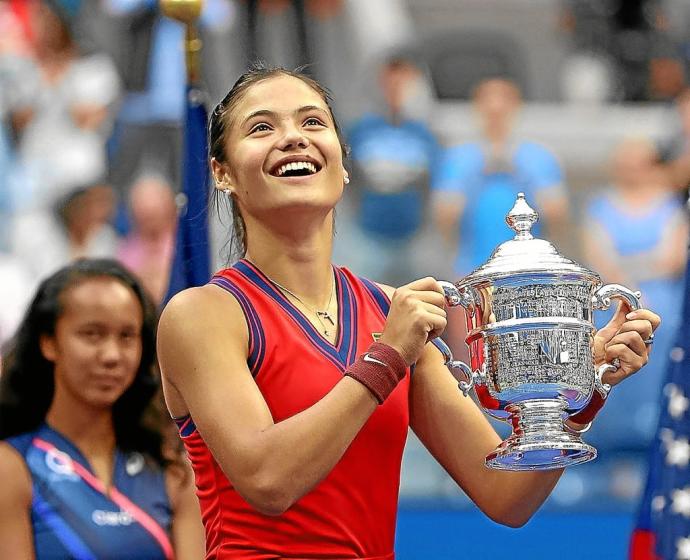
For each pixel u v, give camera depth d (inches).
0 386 466.6
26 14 1061.1
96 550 450.0
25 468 455.2
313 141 349.7
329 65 1213.7
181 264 482.6
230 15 1101.1
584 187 1064.8
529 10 1334.9
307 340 343.0
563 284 341.4
